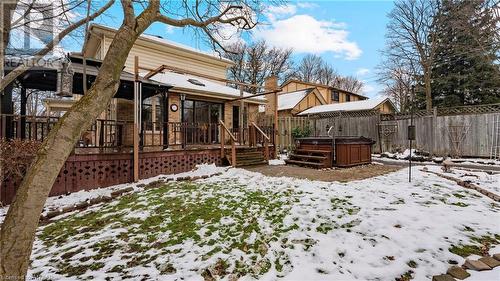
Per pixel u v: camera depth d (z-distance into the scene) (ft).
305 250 10.02
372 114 44.16
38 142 18.24
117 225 13.17
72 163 19.88
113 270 9.30
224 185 19.67
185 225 12.66
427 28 57.82
